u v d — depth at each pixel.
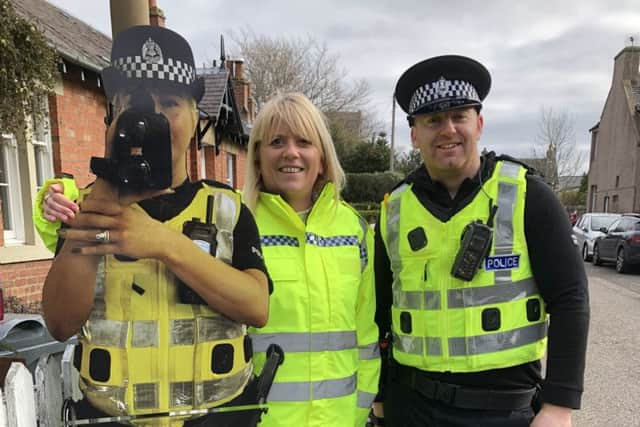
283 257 1.54
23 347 2.13
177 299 0.99
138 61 0.86
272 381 1.42
